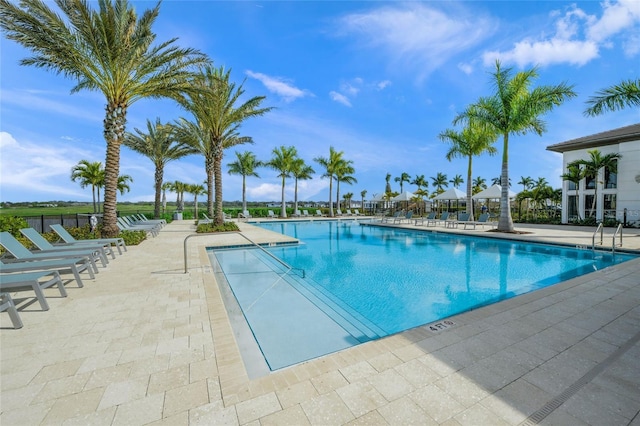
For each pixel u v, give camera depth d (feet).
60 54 27.84
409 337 9.52
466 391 6.79
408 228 52.80
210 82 44.19
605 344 9.07
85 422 5.93
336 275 21.63
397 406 6.30
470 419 5.90
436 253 30.78
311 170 98.73
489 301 16.37
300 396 6.67
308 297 16.58
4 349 8.91
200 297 13.93
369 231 54.19
